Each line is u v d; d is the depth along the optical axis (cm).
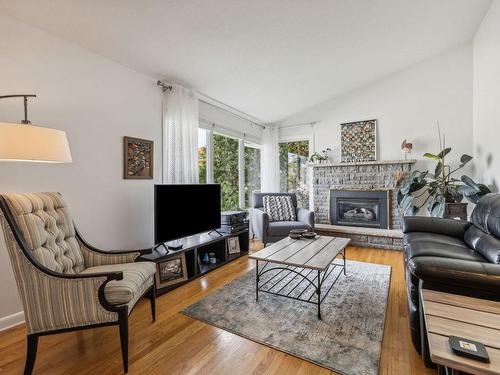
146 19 220
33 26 207
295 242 268
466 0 295
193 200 306
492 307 107
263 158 534
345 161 475
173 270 265
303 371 148
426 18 313
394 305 223
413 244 232
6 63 194
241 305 225
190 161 336
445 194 365
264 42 288
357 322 196
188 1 211
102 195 254
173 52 269
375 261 343
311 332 184
